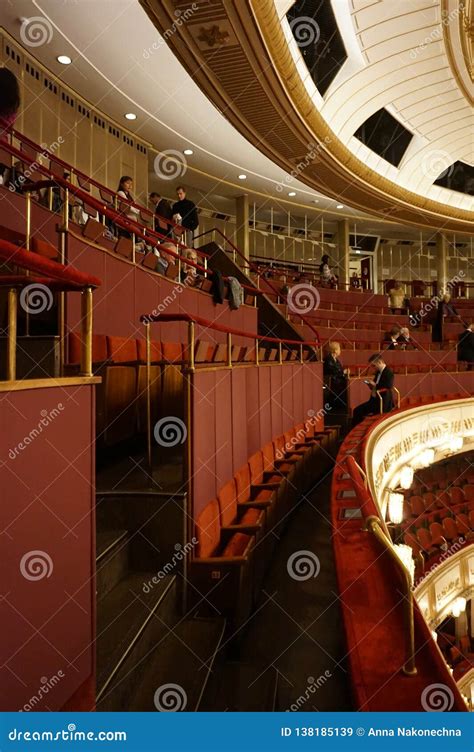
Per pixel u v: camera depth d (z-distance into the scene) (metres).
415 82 8.48
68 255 2.88
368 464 3.10
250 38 5.37
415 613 1.52
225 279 5.68
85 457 1.39
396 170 10.66
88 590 1.39
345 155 8.83
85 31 5.50
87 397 1.40
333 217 12.59
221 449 2.78
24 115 5.78
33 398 1.17
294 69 6.20
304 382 5.47
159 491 2.24
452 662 6.45
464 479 8.88
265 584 2.64
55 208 3.58
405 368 8.22
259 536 2.56
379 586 1.66
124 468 2.74
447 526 7.51
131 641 1.61
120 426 3.14
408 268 14.53
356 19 6.70
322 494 4.28
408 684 1.22
